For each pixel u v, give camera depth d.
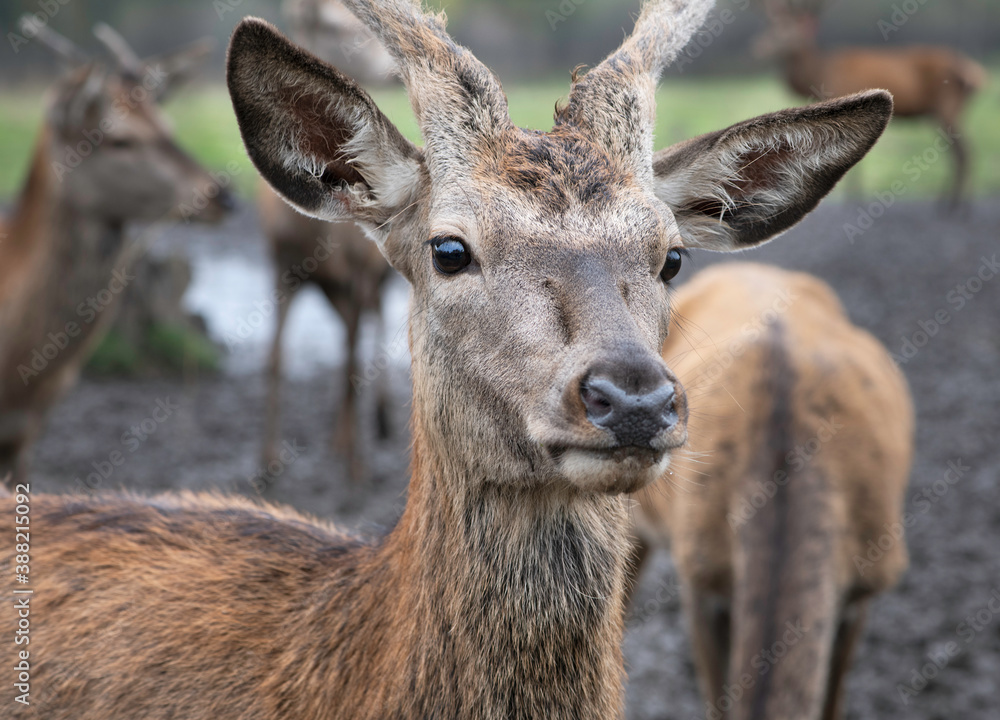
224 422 16.62
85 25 48.00
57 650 5.46
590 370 4.07
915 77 37.31
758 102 57.56
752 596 7.38
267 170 5.18
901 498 8.95
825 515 7.74
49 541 5.82
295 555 5.69
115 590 5.59
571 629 4.75
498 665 4.73
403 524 5.09
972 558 12.38
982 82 37.38
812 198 5.77
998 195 39.00
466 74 5.02
